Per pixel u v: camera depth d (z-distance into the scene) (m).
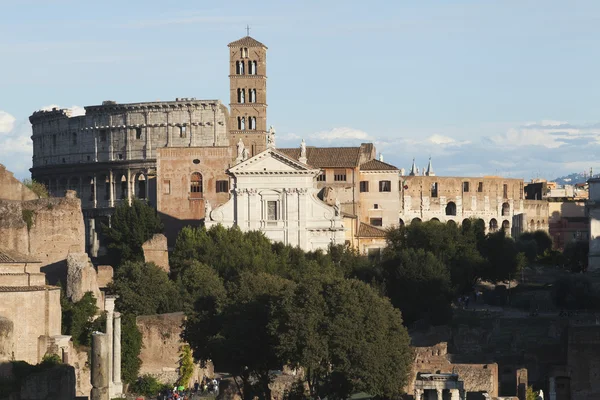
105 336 196.12
